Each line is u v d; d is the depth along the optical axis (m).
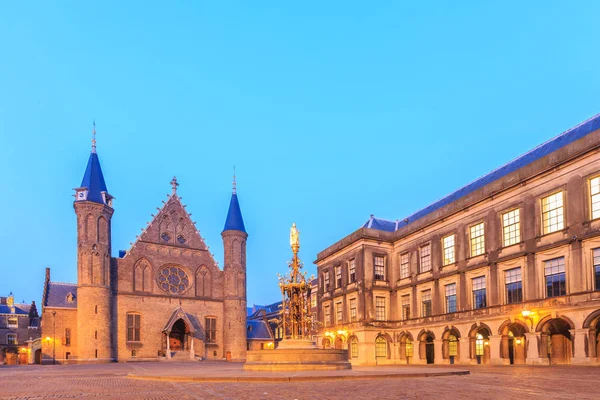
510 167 41.12
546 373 20.53
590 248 28.23
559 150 31.11
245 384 16.45
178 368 33.84
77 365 52.53
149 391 14.77
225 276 73.94
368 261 47.62
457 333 38.66
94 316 60.94
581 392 12.30
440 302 41.31
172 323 66.56
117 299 64.81
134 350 64.56
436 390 13.37
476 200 37.91
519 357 33.56
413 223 46.16
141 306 66.50
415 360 43.75
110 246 65.56
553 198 31.42
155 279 68.50
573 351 28.41
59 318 63.62
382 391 13.27
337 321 51.75
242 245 76.00
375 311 46.78
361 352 45.69
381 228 53.53
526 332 31.78
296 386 15.27
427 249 44.19
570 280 29.14
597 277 27.77
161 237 71.06
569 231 29.67
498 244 35.41
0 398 13.39
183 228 73.50
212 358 70.50
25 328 85.69
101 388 16.53
